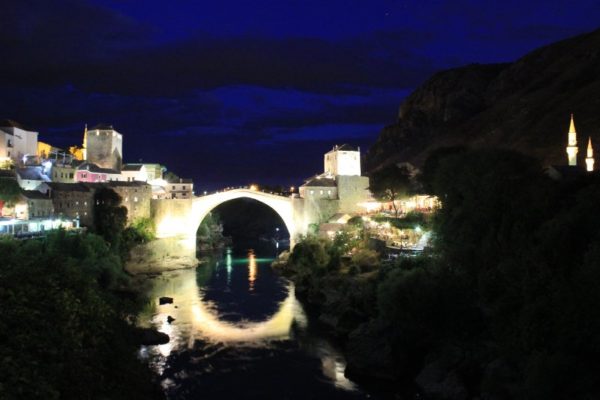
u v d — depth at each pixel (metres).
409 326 44.88
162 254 104.88
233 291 81.38
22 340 24.22
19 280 29.23
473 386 39.47
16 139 105.38
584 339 30.67
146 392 32.34
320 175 132.62
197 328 59.84
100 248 79.19
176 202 111.62
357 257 77.62
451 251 48.75
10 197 82.94
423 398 40.25
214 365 47.97
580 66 156.38
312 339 56.06
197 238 142.75
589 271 31.98
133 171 133.12
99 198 100.44
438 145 183.75
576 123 122.69
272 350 52.31
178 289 82.81
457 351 42.56
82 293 32.28
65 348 26.11
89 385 25.58
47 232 76.88
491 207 46.38
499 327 38.22
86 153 131.12
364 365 45.19
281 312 67.75
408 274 47.38
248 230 197.50
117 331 33.66
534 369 30.92
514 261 39.34
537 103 154.88
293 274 94.25
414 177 107.00
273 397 40.81
